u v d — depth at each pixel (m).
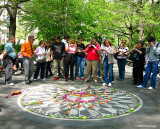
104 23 15.97
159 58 6.36
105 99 4.83
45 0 12.82
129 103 4.52
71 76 7.74
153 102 4.73
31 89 5.88
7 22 13.45
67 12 13.45
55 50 7.67
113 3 14.20
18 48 14.05
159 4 14.38
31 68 6.97
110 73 6.66
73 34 13.95
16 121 3.40
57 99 4.75
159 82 7.44
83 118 3.50
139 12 12.97
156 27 14.03
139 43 6.82
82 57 8.01
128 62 14.88
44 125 3.24
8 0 11.91
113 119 3.52
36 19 13.12
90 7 14.82
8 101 4.59
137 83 7.18
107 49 6.55
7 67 6.52
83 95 5.00
